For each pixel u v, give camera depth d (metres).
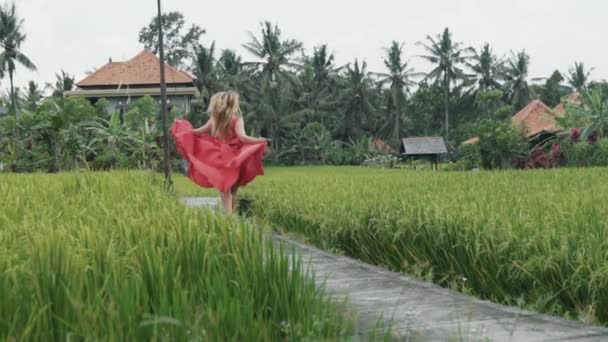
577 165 33.12
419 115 92.12
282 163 72.38
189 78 58.75
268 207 11.34
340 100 84.12
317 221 9.08
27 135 39.81
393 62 82.31
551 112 44.00
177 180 34.03
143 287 2.99
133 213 4.87
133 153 38.81
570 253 5.05
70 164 38.00
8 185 8.33
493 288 5.63
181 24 91.56
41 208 5.46
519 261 5.26
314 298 3.32
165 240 3.85
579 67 91.94
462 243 5.97
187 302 2.86
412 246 6.91
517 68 81.12
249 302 2.94
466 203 7.12
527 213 6.29
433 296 5.10
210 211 4.52
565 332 3.91
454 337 3.47
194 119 59.41
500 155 37.78
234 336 2.70
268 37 73.69
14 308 2.75
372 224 7.82
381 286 5.57
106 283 2.93
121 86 58.56
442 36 81.69
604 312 4.68
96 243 3.48
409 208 7.36
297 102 79.00
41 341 2.62
